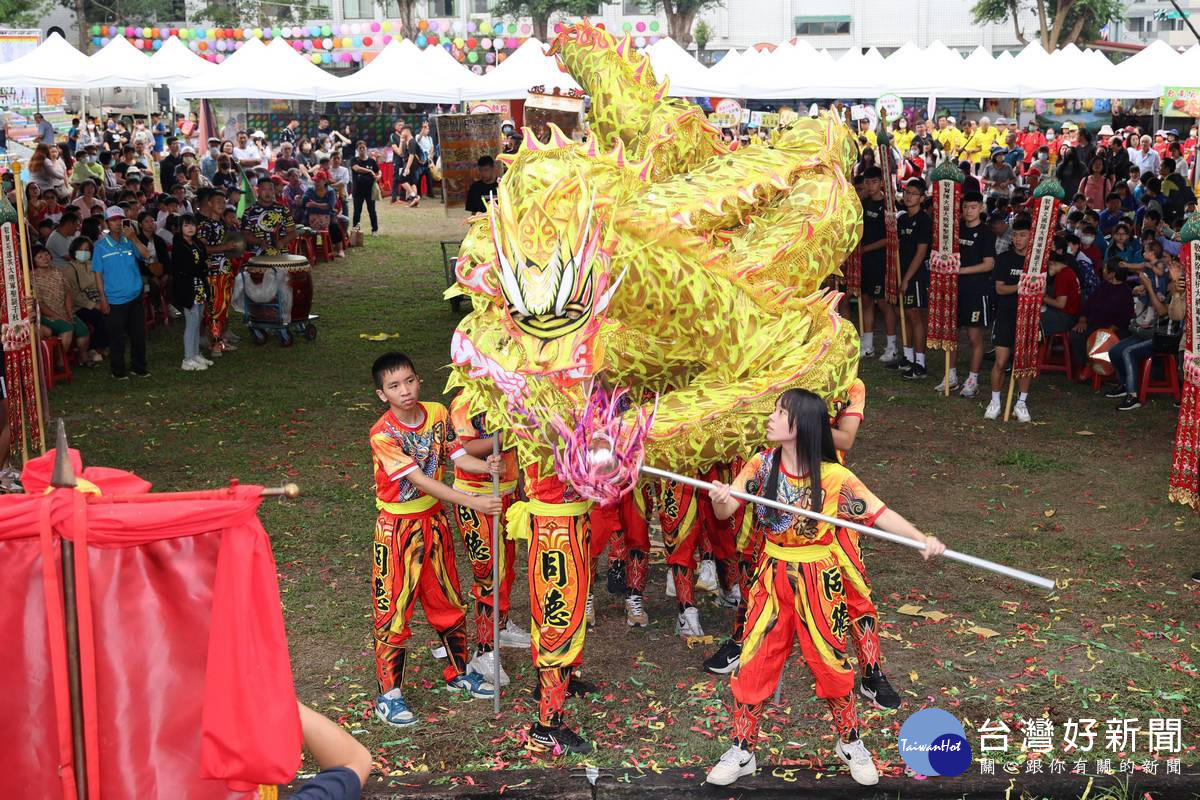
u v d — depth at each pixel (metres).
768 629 4.70
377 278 19.70
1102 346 11.80
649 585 7.18
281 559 7.43
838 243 6.18
